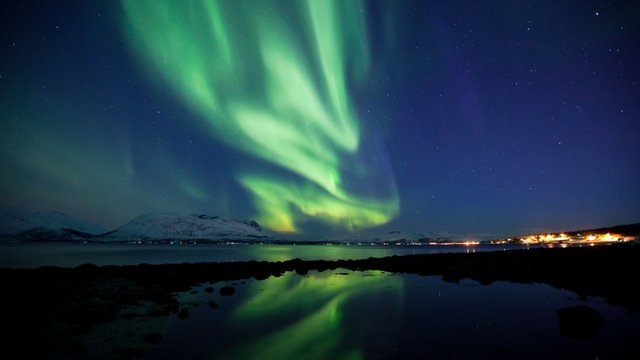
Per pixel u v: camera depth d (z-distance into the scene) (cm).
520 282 2025
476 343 923
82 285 1433
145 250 10781
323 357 824
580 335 984
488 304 1452
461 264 2725
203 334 1012
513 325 1110
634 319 1111
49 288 1262
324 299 1620
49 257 6219
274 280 2339
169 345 905
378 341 948
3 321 938
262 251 10531
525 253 3422
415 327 1100
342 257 6756
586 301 1420
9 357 758
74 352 816
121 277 1934
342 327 1102
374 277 2541
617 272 1888
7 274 1556
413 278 2456
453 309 1367
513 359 802
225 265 2895
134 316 1177
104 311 1133
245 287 2003
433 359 806
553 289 1742
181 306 1412
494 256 3322
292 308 1406
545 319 1184
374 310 1369
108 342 897
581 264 2261
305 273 2802
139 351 850
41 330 932
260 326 1112
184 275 2259
